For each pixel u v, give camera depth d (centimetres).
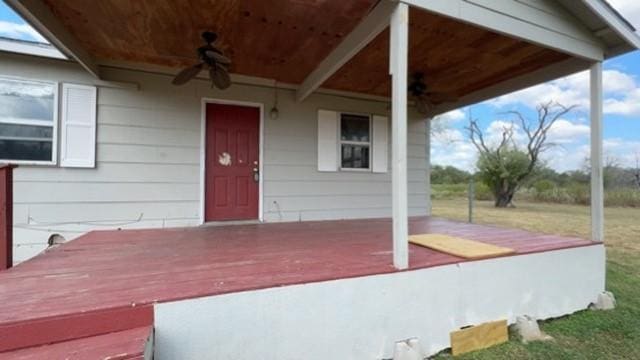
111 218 426
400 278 230
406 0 236
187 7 289
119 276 205
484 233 391
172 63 436
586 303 326
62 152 406
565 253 313
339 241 330
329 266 233
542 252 299
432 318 242
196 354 171
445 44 362
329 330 205
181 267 228
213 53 337
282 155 516
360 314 215
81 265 231
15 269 220
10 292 173
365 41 298
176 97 455
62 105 406
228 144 486
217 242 323
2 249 215
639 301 351
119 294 171
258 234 375
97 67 415
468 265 260
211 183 476
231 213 486
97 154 420
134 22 316
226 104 485
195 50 389
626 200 1423
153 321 163
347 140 566
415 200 622
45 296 167
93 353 134
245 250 286
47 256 259
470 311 259
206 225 455
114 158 428
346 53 338
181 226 454
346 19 306
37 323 142
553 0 310
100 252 275
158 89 446
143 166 441
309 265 236
